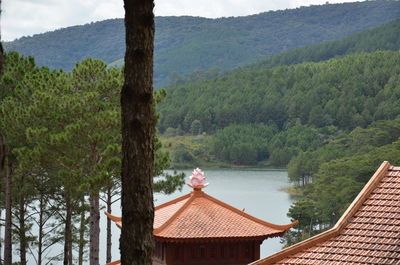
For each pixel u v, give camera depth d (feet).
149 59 37.68
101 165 104.42
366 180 354.95
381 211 59.06
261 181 593.42
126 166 37.42
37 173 131.03
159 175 128.88
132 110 37.35
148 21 37.55
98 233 120.78
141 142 37.37
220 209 88.33
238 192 495.00
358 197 60.80
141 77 37.40
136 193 37.29
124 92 37.52
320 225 315.58
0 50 39.42
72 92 122.72
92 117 108.17
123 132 37.63
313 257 55.26
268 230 85.66
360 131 548.72
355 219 58.90
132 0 37.37
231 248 84.69
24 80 120.47
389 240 55.11
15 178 132.57
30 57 133.49
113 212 311.88
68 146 108.88
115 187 131.85
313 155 534.78
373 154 395.14
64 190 136.15
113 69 126.52
